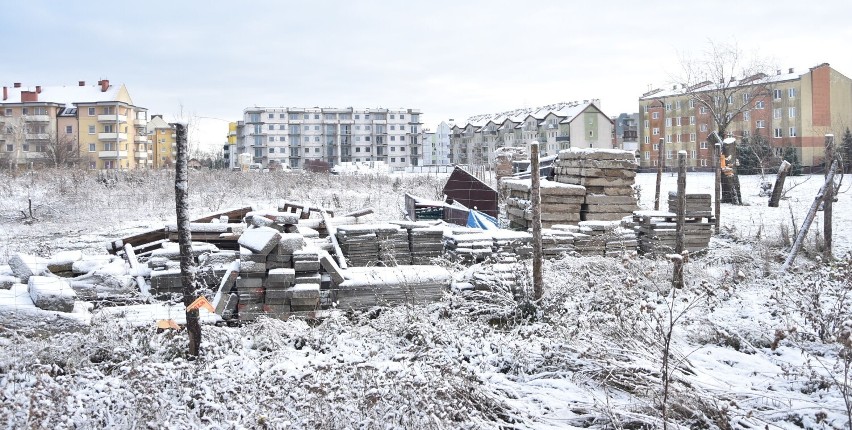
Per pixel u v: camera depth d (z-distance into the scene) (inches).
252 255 370.9
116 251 483.8
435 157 4857.3
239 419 235.5
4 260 598.9
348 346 339.3
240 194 1243.2
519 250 508.1
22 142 2632.9
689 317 379.9
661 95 2871.6
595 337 322.3
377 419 247.1
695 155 2701.8
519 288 411.5
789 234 701.9
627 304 355.9
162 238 503.2
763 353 355.3
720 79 1360.7
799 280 448.1
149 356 306.0
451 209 776.9
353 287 398.9
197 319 305.0
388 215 966.4
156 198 1136.2
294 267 379.6
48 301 328.2
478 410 273.0
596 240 549.0
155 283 408.5
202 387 258.4
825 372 310.2
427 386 265.3
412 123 4330.7
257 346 335.9
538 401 287.4
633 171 672.4
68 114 2950.3
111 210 1028.5
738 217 919.0
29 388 248.1
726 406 257.9
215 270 427.8
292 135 4160.9
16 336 301.6
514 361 329.1
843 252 624.1
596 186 669.9
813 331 376.2
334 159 4212.6
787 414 267.4
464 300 400.5
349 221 621.3
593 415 268.7
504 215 849.5
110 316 345.1
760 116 2400.3
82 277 401.7
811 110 2292.1
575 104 3449.8
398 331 362.6
